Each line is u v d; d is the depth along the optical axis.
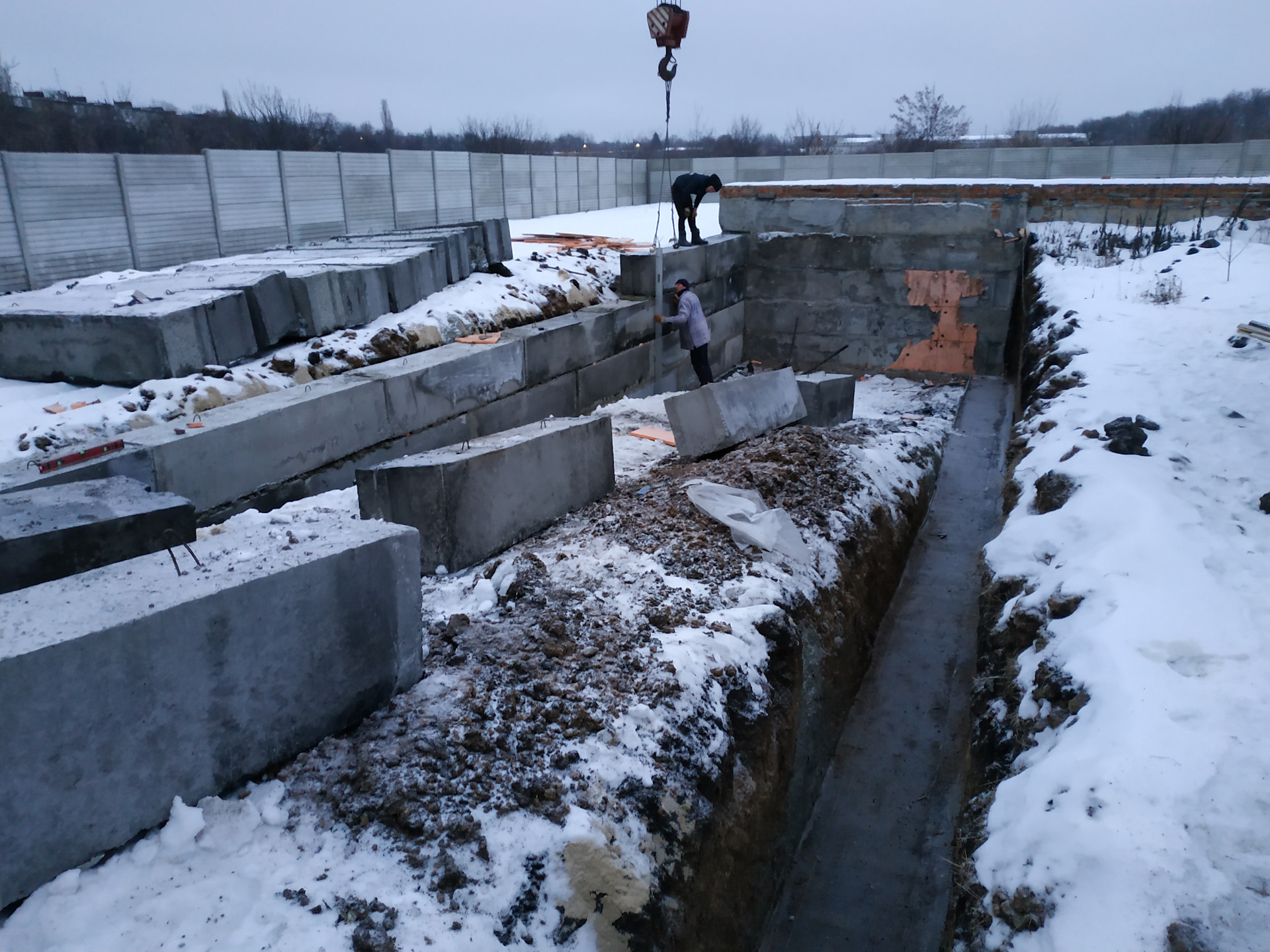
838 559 6.16
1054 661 3.78
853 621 6.02
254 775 3.09
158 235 14.16
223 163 15.52
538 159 26.98
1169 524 4.40
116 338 6.37
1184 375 6.70
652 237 18.58
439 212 22.70
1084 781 2.92
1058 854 2.72
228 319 6.87
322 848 2.85
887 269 13.36
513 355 8.67
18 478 4.80
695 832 3.56
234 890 2.65
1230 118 39.66
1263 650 3.35
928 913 4.32
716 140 51.72
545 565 5.19
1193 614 3.63
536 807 3.17
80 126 24.27
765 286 14.22
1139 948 2.30
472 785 3.17
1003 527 5.71
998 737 3.92
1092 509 4.84
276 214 17.05
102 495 3.62
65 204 12.41
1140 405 6.26
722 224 14.23
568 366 9.64
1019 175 30.34
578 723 3.60
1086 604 3.99
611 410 10.09
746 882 3.98
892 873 4.58
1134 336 7.88
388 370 7.42
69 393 6.41
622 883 3.08
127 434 5.56
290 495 6.36
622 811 3.30
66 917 2.47
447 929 2.65
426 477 4.90
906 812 4.97
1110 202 12.97
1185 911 2.35
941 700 5.83
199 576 2.98
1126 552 4.21
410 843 2.91
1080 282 10.26
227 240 15.79
